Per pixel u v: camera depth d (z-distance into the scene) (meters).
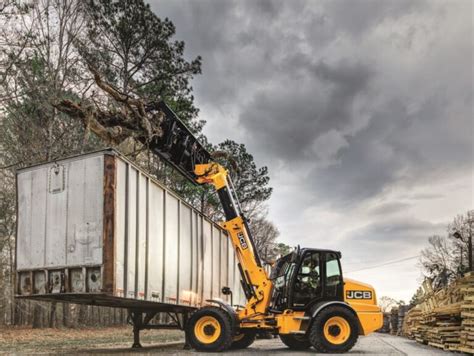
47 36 24.30
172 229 12.71
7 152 24.42
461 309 12.91
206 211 37.22
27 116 23.64
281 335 14.67
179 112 30.88
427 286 19.78
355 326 12.80
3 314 30.38
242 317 13.38
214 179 14.18
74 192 10.03
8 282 26.25
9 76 21.05
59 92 23.16
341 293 13.33
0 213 24.59
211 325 12.70
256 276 13.66
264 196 40.91
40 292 10.05
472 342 12.04
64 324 29.36
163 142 12.98
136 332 14.10
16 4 20.39
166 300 12.11
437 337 14.53
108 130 12.05
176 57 31.30
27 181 10.56
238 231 14.01
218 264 16.56
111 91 12.09
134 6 30.31
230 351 13.09
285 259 14.29
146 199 11.19
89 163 9.98
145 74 31.27
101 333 24.77
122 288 9.90
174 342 17.41
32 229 10.33
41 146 23.88
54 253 10.00
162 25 30.61
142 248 10.84
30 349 13.95
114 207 9.73
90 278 9.63
